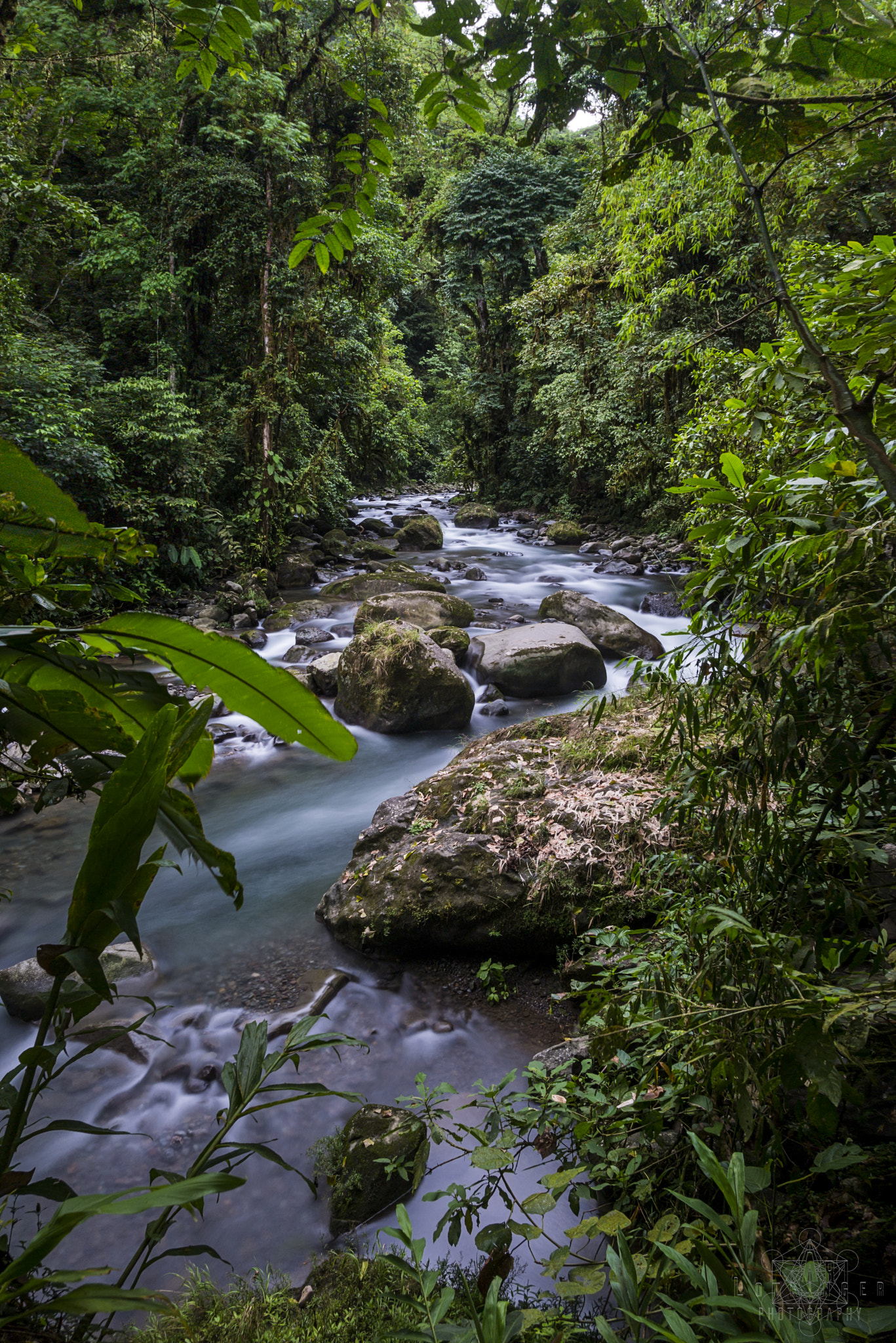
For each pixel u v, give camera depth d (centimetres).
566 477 1908
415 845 348
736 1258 92
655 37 122
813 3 110
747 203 616
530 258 1891
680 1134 166
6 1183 87
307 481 1318
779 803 154
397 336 2538
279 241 1301
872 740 121
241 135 1247
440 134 2014
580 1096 169
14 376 905
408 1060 276
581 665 707
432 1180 223
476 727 646
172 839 88
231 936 356
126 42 1249
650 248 818
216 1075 274
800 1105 126
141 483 1070
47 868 434
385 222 1429
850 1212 135
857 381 134
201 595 1121
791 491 135
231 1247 213
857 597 115
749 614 142
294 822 491
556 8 120
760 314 930
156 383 1090
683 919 176
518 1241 196
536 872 309
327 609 1021
